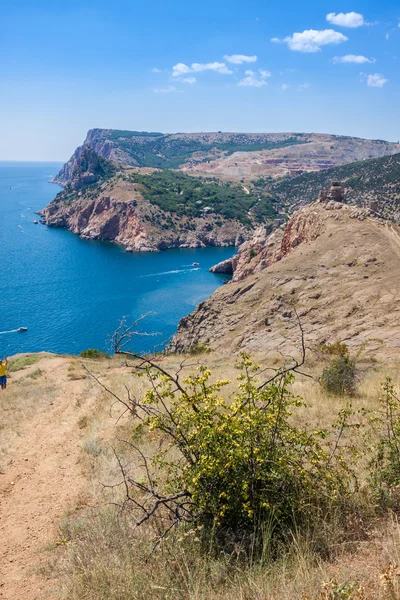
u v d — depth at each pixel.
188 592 4.09
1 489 8.38
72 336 76.94
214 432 4.93
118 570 4.59
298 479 5.06
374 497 5.30
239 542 4.77
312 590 3.68
